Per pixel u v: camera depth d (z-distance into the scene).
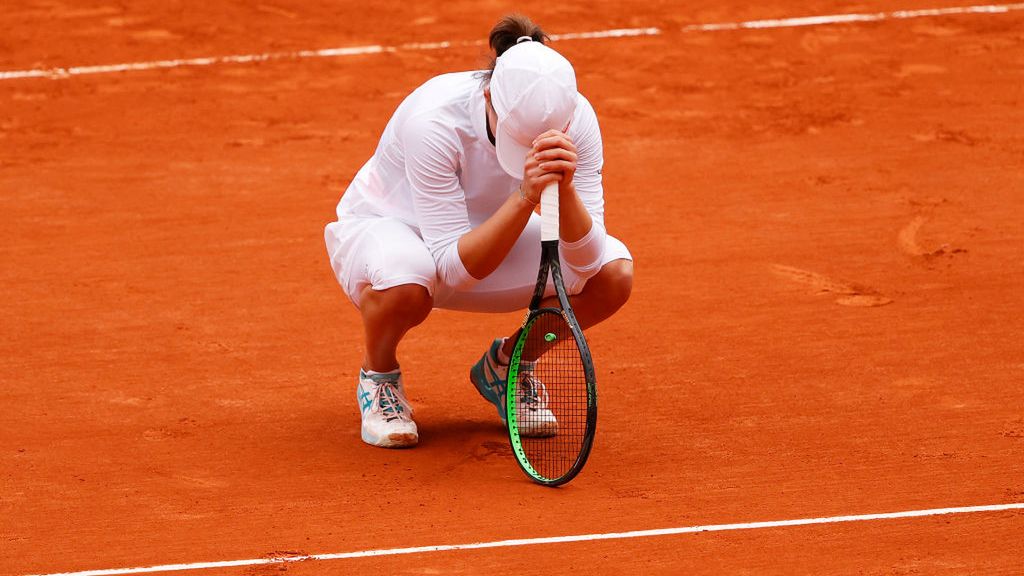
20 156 35.09
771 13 50.97
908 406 20.12
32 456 18.19
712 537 15.69
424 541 15.55
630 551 15.28
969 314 24.23
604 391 20.81
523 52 16.61
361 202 18.86
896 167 34.16
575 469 16.69
